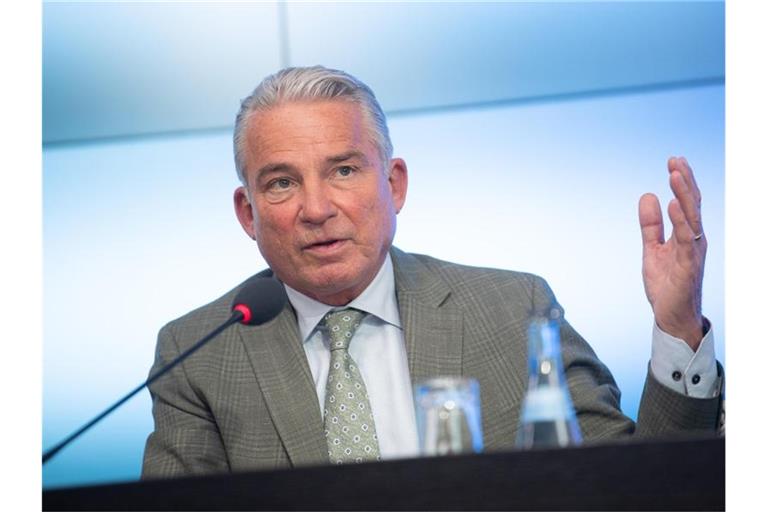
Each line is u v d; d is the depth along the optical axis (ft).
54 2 12.66
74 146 12.49
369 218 8.14
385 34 12.23
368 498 5.00
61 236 12.38
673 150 12.06
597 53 12.14
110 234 12.39
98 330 12.30
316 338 8.38
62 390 12.20
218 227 12.39
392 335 8.30
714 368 7.13
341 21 12.34
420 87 12.15
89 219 12.41
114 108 12.49
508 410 7.93
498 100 12.13
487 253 11.87
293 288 8.42
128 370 12.26
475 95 12.13
